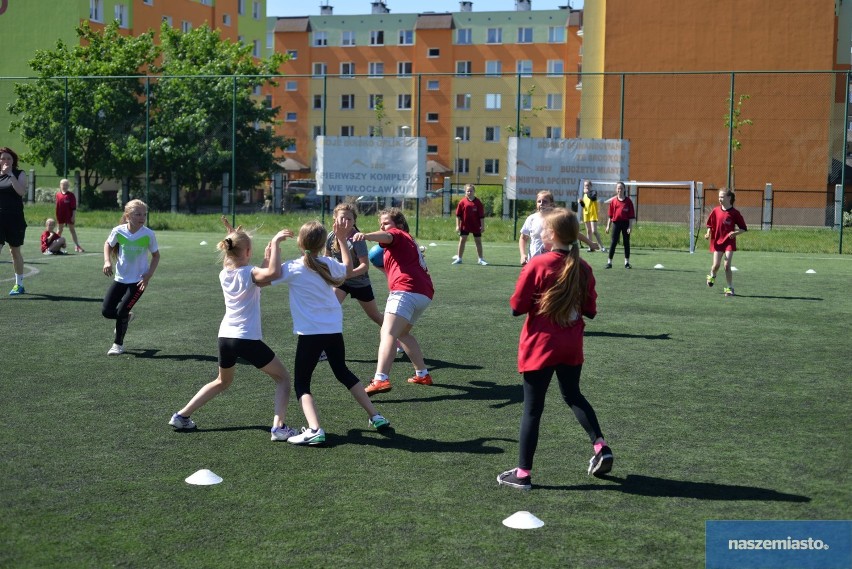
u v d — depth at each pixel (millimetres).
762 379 8492
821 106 35938
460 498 5305
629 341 10445
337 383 8273
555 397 7797
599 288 15453
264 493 5352
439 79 71000
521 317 12039
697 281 16547
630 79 37094
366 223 29031
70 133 35344
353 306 13109
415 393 7910
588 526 4891
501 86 68500
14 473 5660
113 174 36625
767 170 36062
